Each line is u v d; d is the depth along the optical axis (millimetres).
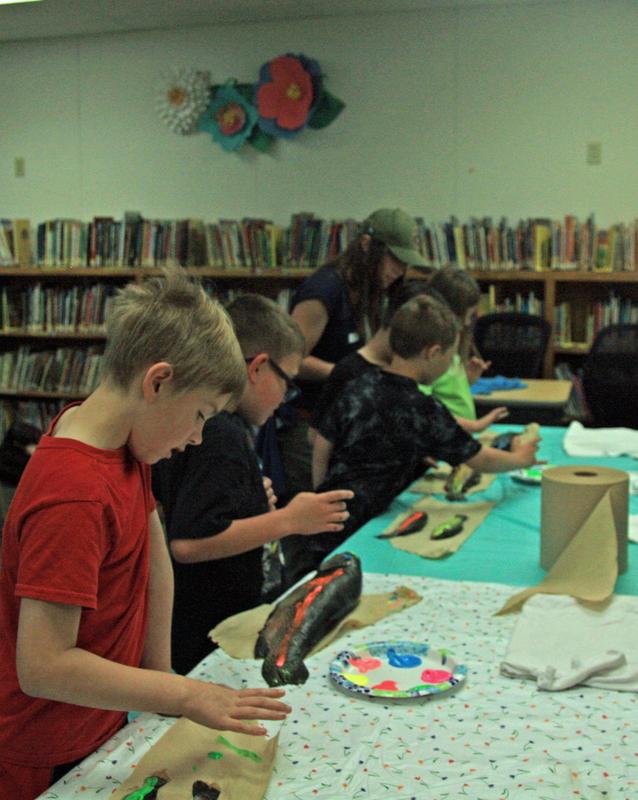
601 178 4934
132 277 5660
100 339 5859
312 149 5363
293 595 1438
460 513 2154
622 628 1407
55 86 5805
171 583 1238
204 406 1019
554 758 1035
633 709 1159
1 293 5738
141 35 5539
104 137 5758
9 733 1062
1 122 5984
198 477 1568
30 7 4922
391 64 5148
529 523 2066
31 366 5766
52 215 5969
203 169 5586
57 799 958
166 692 956
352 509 2229
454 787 980
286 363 1746
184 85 5473
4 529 1006
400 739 1084
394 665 1295
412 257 2914
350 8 5023
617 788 973
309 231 5094
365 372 2324
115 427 1002
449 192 5176
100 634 1054
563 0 4836
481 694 1208
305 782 993
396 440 2250
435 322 2225
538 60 4930
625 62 4809
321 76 5215
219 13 5105
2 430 5902
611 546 1584
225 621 1438
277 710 986
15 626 1018
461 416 3158
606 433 3053
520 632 1395
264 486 1747
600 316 4898
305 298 2984
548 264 4863
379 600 1549
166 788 969
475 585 1635
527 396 3959
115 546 1008
